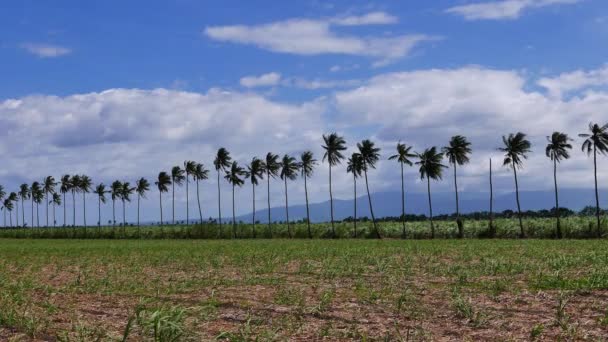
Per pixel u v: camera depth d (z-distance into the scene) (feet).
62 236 512.22
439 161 316.19
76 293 73.00
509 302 58.18
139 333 42.78
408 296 62.80
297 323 48.65
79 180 543.39
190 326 45.93
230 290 73.87
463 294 64.44
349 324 48.24
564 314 49.96
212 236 407.64
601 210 344.08
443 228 327.06
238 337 41.50
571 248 151.94
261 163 391.86
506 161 295.28
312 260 125.59
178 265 119.65
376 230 338.34
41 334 45.29
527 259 113.09
